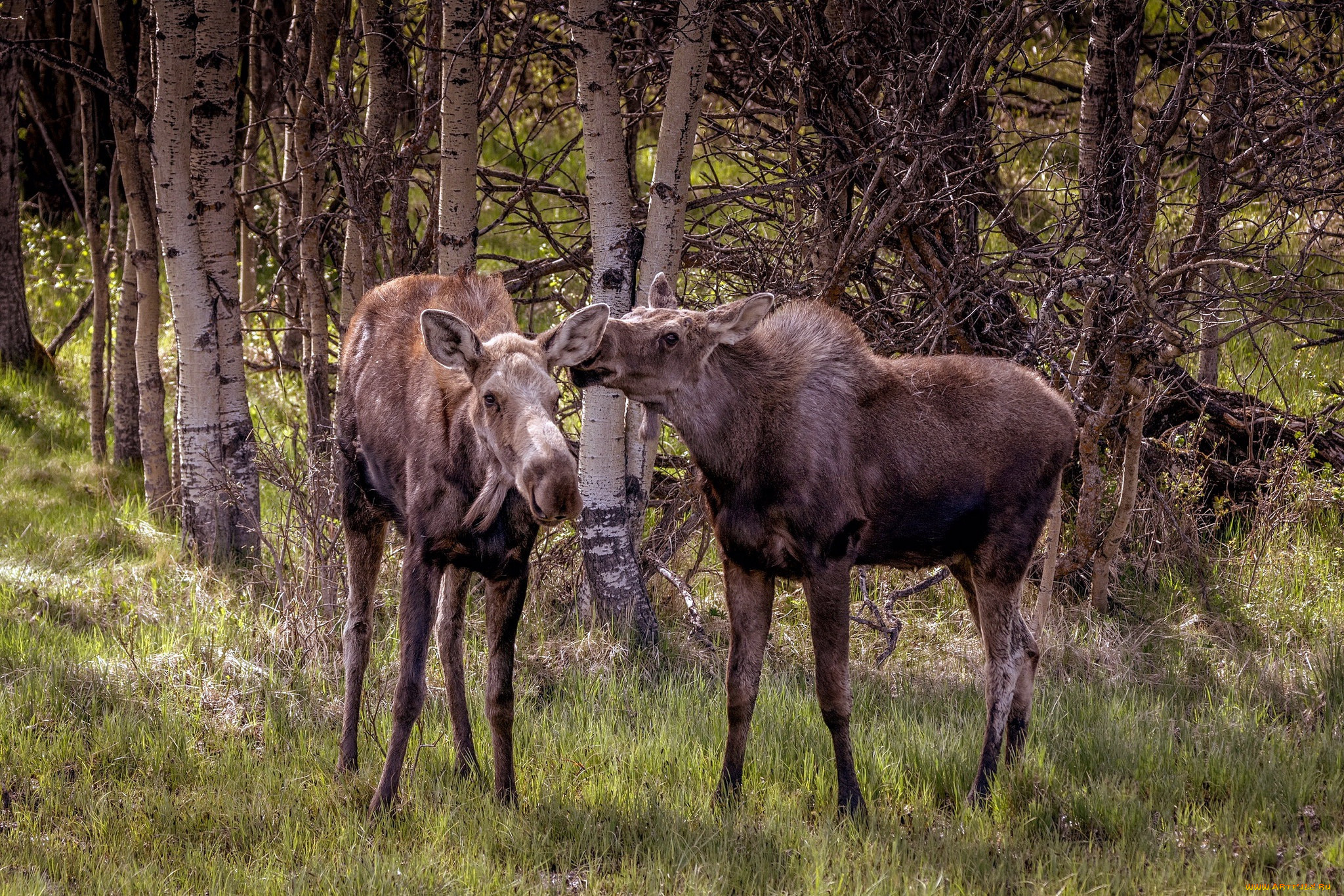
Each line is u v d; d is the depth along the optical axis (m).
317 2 24.19
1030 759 15.45
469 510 13.44
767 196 23.59
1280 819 13.70
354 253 24.36
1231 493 24.73
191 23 21.33
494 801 14.33
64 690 17.19
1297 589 21.72
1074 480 23.91
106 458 29.86
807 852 13.16
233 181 22.81
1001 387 15.61
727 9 20.84
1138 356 19.42
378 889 12.09
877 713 17.59
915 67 20.44
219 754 15.84
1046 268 19.97
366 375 15.68
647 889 12.35
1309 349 29.33
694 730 16.67
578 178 44.16
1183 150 19.38
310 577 19.23
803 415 14.48
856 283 22.19
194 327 22.41
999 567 15.53
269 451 24.31
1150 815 14.14
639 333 13.95
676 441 26.17
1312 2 21.78
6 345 34.47
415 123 27.92
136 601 20.94
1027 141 21.80
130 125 25.23
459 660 15.06
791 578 15.04
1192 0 19.38
